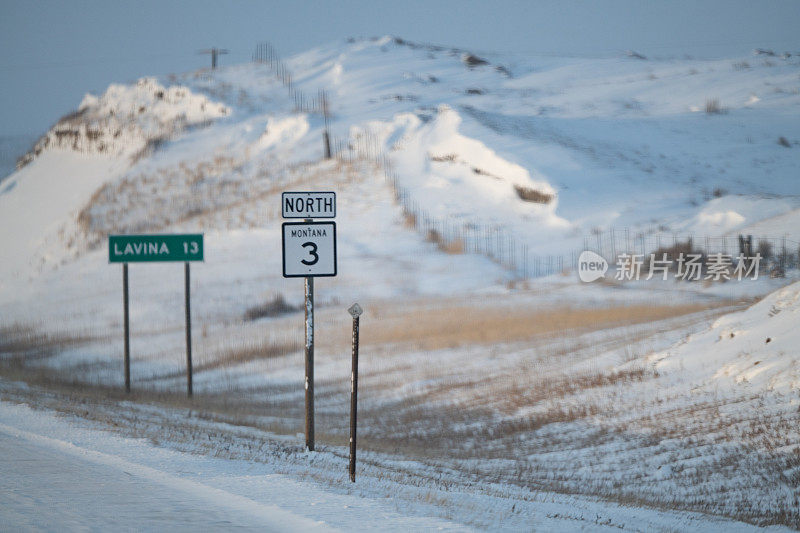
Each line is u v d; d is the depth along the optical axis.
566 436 96.88
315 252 63.06
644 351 137.25
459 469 77.94
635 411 101.88
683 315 177.88
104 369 196.50
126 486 43.19
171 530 32.91
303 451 71.88
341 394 151.50
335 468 60.94
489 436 102.62
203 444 67.12
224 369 188.38
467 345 182.75
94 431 69.00
